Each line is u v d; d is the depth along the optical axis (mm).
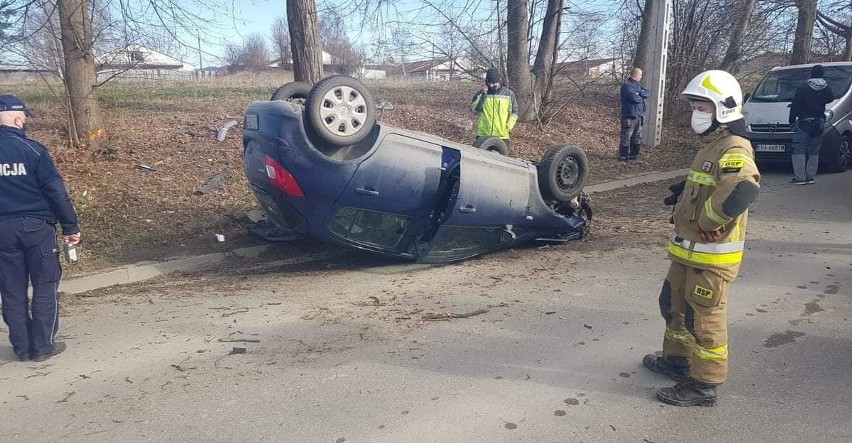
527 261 7172
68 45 10766
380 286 6340
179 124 12891
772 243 7590
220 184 9945
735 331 5020
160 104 15211
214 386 4184
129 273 6805
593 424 3688
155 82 21219
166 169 10469
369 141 6145
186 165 10711
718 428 3650
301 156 5871
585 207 8172
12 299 4543
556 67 15664
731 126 3602
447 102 17266
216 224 8445
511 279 6500
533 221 7281
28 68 11461
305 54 11289
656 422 3711
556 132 15836
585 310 5547
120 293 6297
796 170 11578
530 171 7129
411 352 4691
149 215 8648
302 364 4504
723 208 3426
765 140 12781
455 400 3963
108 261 7156
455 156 6641
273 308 5695
